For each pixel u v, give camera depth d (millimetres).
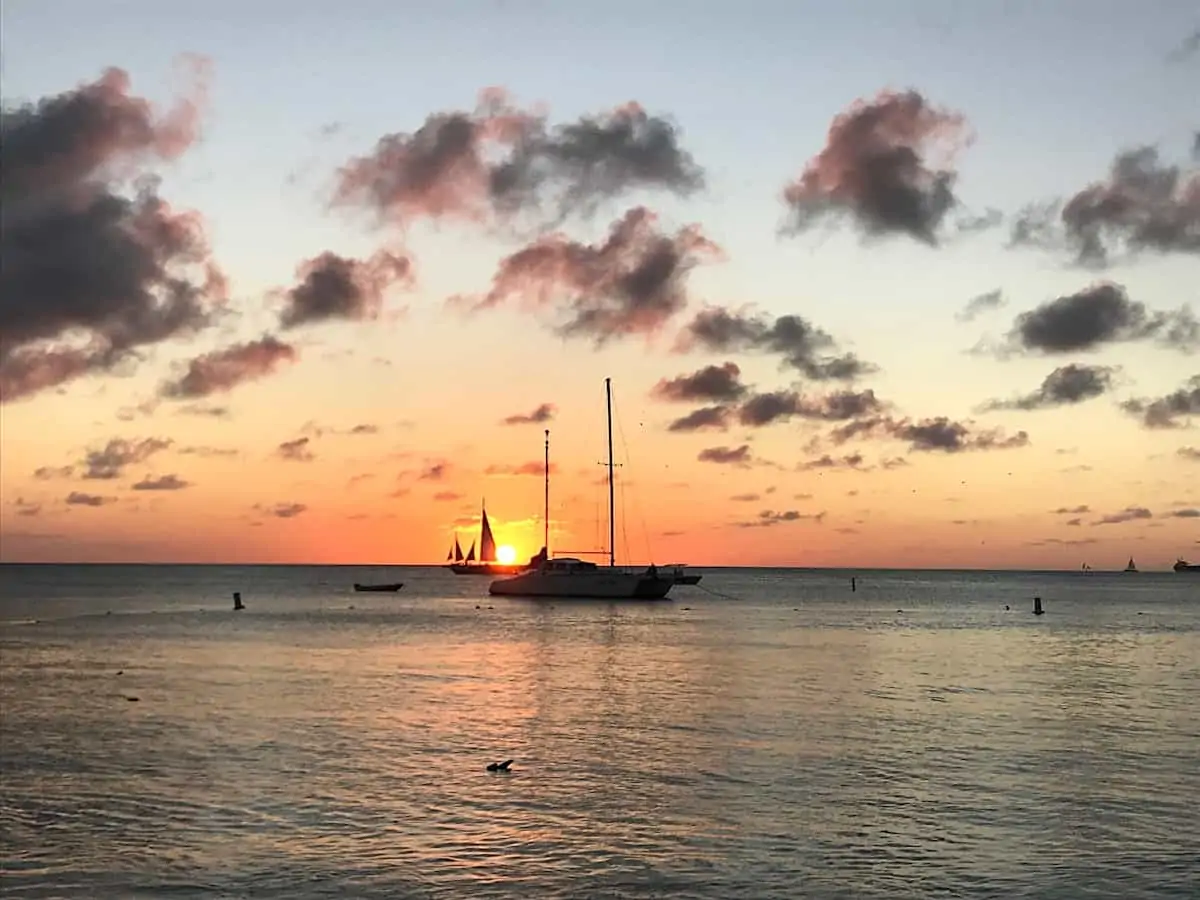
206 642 84438
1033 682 60500
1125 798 31281
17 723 42844
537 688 55875
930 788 32375
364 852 25938
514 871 24734
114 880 24031
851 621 123188
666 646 84500
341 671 63438
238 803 30109
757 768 35000
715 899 23188
